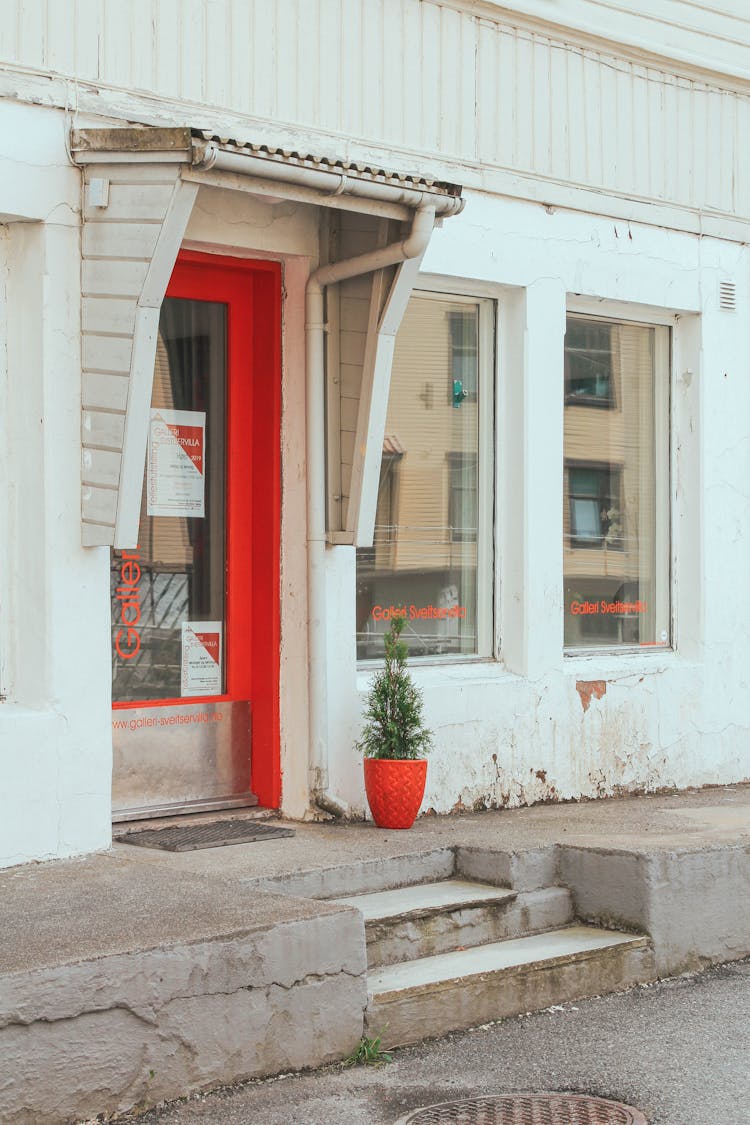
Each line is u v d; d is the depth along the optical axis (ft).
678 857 21.71
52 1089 14.74
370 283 23.21
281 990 16.79
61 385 20.34
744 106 31.40
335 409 23.95
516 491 27.48
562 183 27.89
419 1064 17.57
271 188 20.25
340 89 24.43
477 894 21.18
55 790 20.27
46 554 20.24
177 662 23.97
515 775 26.91
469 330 27.55
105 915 17.02
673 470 30.83
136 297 19.74
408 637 26.58
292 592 24.21
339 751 24.40
